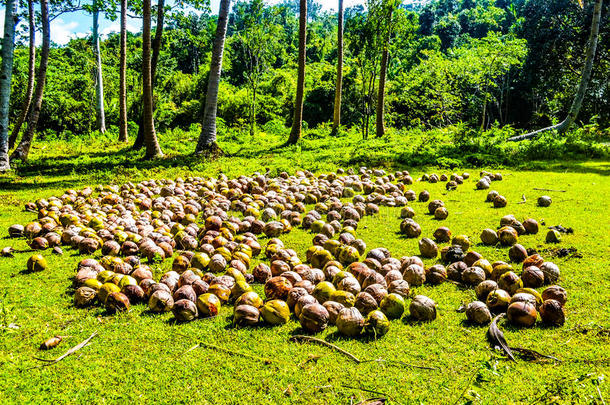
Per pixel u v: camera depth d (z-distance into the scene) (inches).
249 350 188.2
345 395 157.8
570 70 1494.8
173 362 180.4
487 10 2484.0
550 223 352.2
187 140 1027.3
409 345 189.3
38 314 223.5
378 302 221.1
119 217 390.6
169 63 2103.8
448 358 178.5
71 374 173.9
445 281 253.1
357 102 1539.1
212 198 464.1
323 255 275.3
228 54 2060.8
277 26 1262.3
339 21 1069.1
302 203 441.1
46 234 342.0
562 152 716.7
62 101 1498.5
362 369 172.9
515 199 440.8
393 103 1656.0
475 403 149.1
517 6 2313.0
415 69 1755.7
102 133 1251.2
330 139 1016.2
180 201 444.1
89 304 232.4
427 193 457.1
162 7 948.6
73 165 748.6
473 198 456.1
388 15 952.9
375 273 234.7
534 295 211.9
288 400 156.4
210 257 299.0
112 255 300.2
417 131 1083.3
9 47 697.0
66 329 208.1
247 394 160.2
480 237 322.7
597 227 333.7
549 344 185.0
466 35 2566.4
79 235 334.3
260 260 300.8
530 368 169.9
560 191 463.5
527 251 288.5
